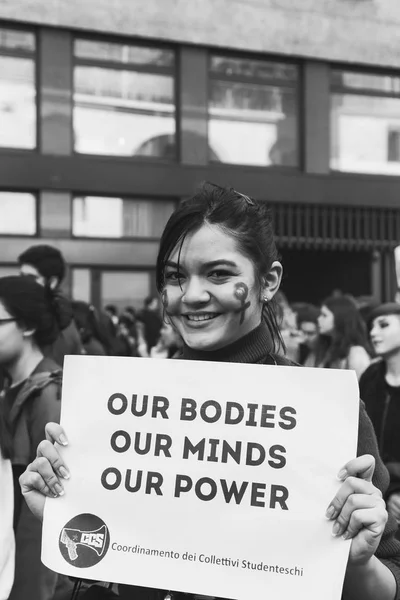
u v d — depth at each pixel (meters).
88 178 12.62
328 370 1.62
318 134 14.16
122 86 13.08
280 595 1.55
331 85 14.45
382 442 3.67
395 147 14.90
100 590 1.72
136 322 10.47
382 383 3.79
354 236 14.57
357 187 14.35
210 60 13.62
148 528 1.65
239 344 1.71
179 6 13.07
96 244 12.79
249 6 13.53
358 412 1.60
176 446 1.68
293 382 1.64
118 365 1.74
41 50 12.34
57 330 3.10
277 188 13.81
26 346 3.04
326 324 5.04
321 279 15.59
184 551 1.62
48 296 3.12
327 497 1.57
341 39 14.16
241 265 1.64
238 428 1.65
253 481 1.62
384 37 14.46
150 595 1.67
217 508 1.63
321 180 14.08
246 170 13.70
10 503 2.51
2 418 2.56
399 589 1.59
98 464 1.71
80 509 1.69
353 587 1.58
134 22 12.80
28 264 4.55
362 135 14.68
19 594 2.67
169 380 1.71
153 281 13.24
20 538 2.71
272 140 14.06
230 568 1.59
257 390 1.65
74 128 12.78
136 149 13.18
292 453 1.61
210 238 1.63
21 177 12.20
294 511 1.58
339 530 1.53
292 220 14.12
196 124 13.37
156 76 13.28
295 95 14.21
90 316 5.38
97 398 1.74
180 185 13.20
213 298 1.64
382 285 14.81
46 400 2.83
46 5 12.19
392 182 14.61
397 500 3.06
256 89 13.95
